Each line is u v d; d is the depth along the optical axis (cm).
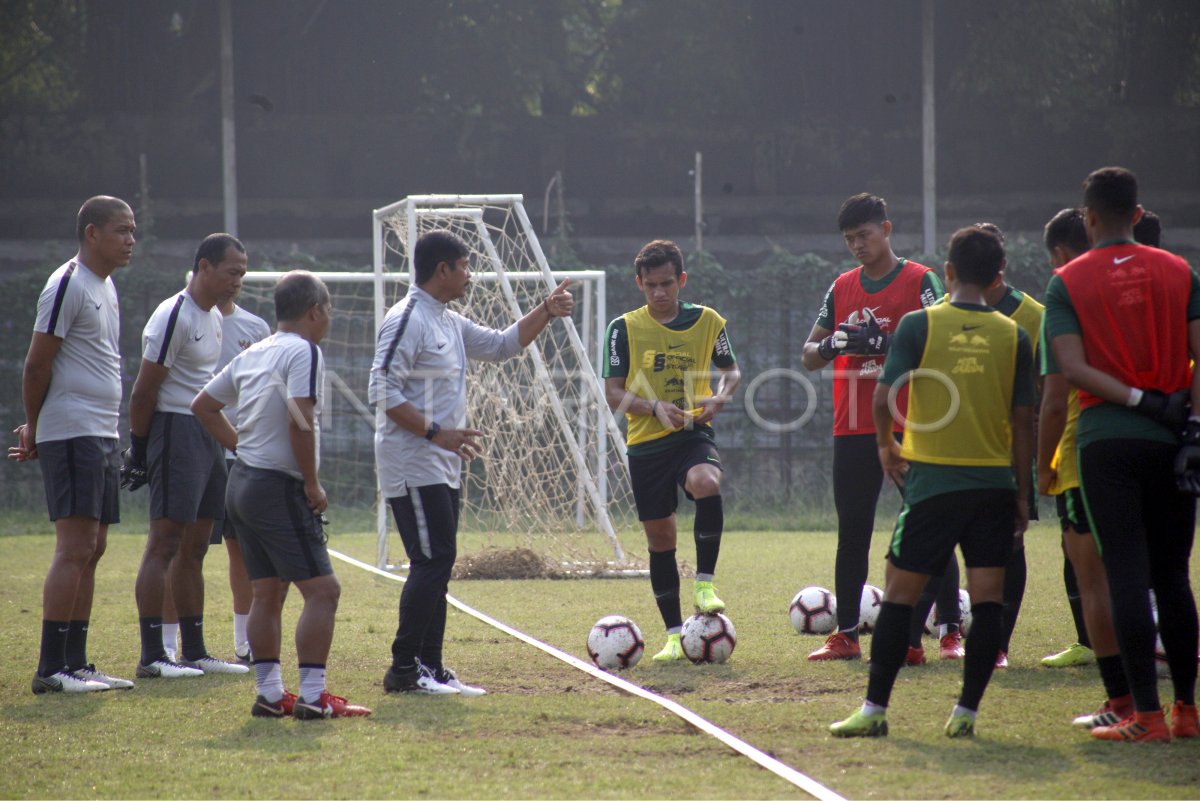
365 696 1888
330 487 5509
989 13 8956
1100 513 1558
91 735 1655
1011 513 1589
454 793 1367
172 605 2222
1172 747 1519
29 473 5225
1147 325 1555
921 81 8981
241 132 8494
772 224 8619
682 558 3766
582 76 9306
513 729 1666
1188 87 9631
